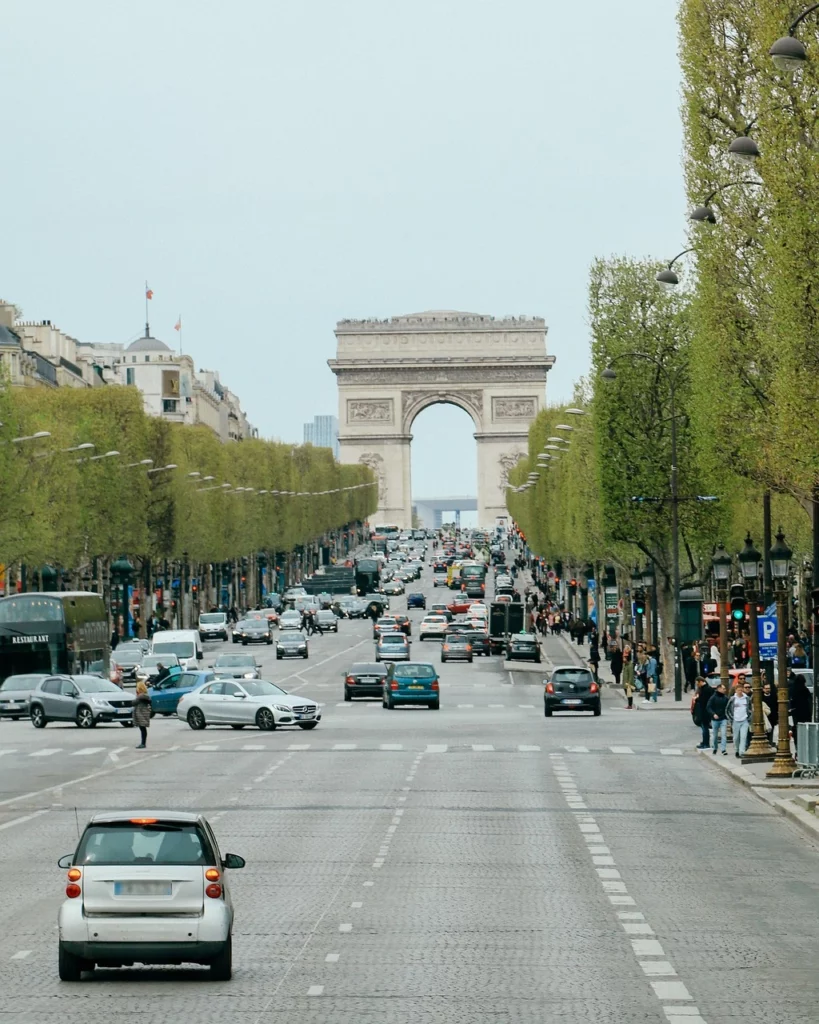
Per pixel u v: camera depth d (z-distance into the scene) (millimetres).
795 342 102688
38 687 189500
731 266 132125
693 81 133750
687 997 48719
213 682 181625
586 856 80438
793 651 173250
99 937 50125
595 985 50531
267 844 85000
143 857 50531
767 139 104062
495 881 72312
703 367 149875
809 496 124625
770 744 135500
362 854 81188
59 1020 45906
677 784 116938
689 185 134750
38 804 105312
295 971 52906
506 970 52875
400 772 124875
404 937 58844
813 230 101750
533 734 164375
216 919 50344
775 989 49875
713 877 73625
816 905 65938
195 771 127312
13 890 70562
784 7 104750
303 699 176125
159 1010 47219
